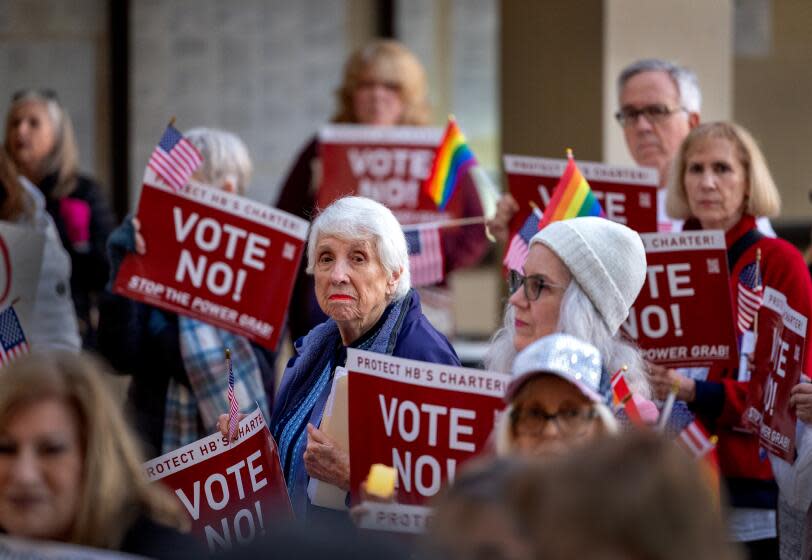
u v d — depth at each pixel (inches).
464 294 1107.9
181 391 595.8
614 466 229.9
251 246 576.4
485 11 1161.4
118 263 581.0
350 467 406.0
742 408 511.8
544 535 228.1
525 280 423.8
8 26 1175.0
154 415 594.9
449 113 1168.8
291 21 1170.6
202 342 589.9
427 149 720.3
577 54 861.2
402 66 790.5
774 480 521.7
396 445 403.5
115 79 1171.3
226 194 578.6
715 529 228.4
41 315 623.8
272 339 574.2
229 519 426.3
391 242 469.1
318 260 473.4
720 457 516.7
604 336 416.5
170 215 579.8
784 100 1174.3
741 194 545.3
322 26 1169.4
